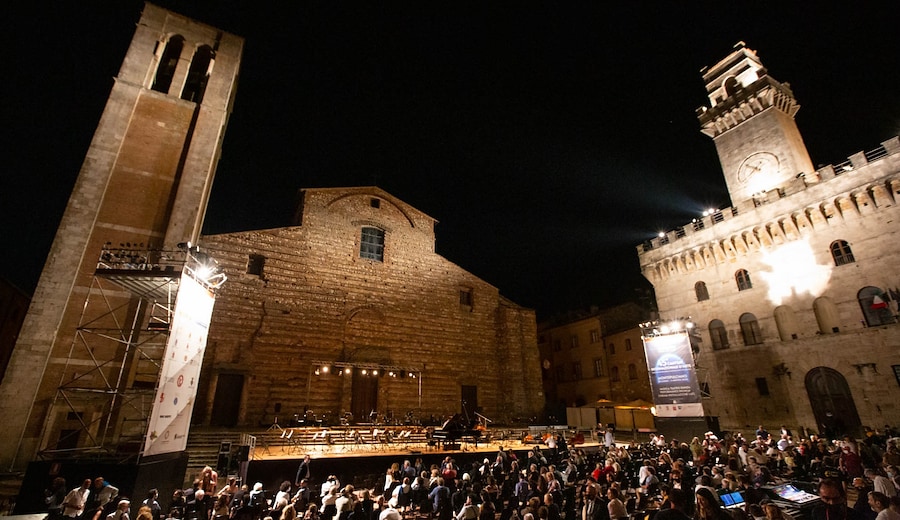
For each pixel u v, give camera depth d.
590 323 51.03
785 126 35.72
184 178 23.80
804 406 29.11
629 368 45.22
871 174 27.88
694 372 28.98
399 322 35.38
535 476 15.63
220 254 29.73
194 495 14.40
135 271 15.74
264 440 23.06
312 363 30.48
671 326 32.81
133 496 13.35
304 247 33.06
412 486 16.36
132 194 22.78
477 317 39.56
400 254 37.44
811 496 11.65
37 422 18.00
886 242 27.14
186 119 25.64
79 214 21.11
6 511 14.66
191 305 16.67
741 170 37.31
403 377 34.06
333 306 32.78
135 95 24.48
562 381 53.91
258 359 28.86
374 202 37.78
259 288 30.42
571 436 31.83
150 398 19.59
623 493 15.99
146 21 26.41
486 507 11.70
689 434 28.31
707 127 40.19
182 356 16.11
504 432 30.61
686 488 11.11
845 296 28.42
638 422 41.41
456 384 36.25
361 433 26.80
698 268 36.62
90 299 20.19
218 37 28.45
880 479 11.05
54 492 13.09
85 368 19.33
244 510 10.49
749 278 33.44
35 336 18.75
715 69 42.34
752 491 11.24
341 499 13.38
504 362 38.91
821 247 29.95
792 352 30.27
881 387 26.08
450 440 24.14
